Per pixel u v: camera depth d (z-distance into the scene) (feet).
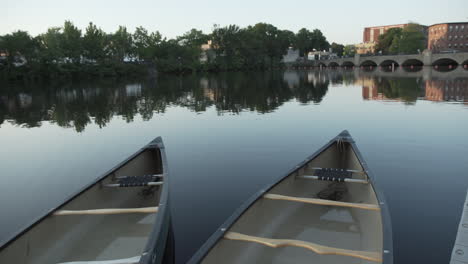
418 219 20.01
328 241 16.99
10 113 68.33
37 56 184.24
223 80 173.06
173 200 23.59
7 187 27.48
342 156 26.22
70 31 203.31
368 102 68.90
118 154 36.22
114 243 17.39
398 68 261.85
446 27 324.80
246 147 36.55
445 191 23.76
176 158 33.12
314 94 88.94
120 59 238.48
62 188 27.17
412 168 28.37
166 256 15.75
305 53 442.50
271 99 80.02
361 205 15.65
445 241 17.74
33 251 14.25
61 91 119.44
